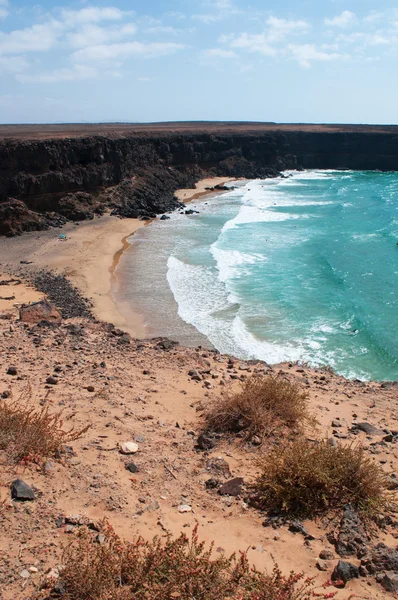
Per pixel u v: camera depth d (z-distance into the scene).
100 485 6.00
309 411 9.17
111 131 71.06
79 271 30.77
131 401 8.97
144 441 7.37
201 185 75.06
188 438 7.70
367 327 22.14
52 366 10.73
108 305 24.97
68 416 7.91
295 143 103.31
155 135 73.44
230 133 93.12
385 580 4.73
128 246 37.81
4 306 22.17
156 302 25.47
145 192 58.75
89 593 4.17
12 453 6.26
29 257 34.25
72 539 4.91
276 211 53.66
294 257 34.28
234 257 34.25
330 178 88.06
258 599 4.24
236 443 7.53
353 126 124.44
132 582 4.36
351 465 6.26
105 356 11.90
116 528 5.24
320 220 48.12
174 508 5.80
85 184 51.53
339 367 18.66
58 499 5.59
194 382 10.38
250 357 19.17
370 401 10.38
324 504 5.97
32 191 46.31
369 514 5.77
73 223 46.47
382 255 34.88
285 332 21.75
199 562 4.54
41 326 14.49
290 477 6.12
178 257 34.41
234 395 8.59
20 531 4.95
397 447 7.80
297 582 4.71
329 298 25.92
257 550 5.18
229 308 24.56
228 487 6.27
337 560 5.09
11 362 10.77
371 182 81.56
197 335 21.28
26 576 4.36
